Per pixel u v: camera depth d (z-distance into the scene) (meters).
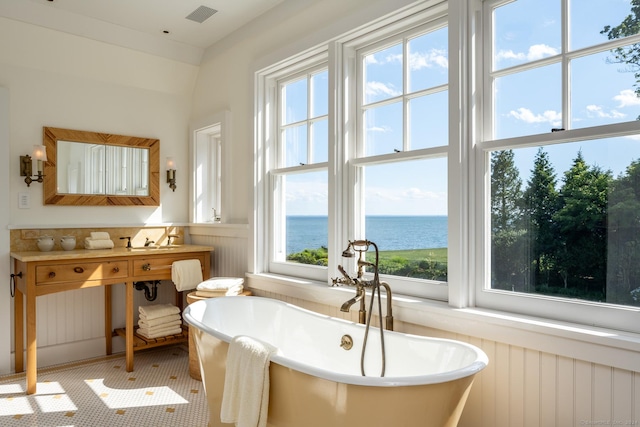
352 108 2.64
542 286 1.82
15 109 3.19
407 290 2.31
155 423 2.41
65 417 2.47
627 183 1.59
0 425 2.37
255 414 1.71
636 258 1.57
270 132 3.27
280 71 3.13
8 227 3.12
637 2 1.57
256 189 3.22
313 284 2.70
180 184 4.06
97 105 3.58
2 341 3.11
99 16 3.25
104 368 3.28
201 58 3.91
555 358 1.65
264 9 3.13
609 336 1.51
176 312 3.52
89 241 3.35
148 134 3.86
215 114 3.68
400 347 1.97
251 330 2.73
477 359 1.61
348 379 1.45
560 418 1.64
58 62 3.35
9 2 2.97
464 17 2.00
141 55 3.62
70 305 3.46
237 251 3.45
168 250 3.35
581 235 1.71
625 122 1.58
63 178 3.39
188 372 3.21
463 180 2.00
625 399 1.48
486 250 2.01
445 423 1.52
